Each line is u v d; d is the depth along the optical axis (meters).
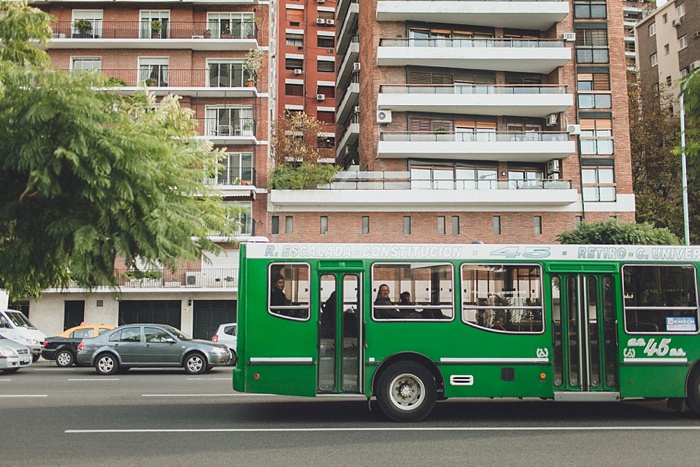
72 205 7.46
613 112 36.66
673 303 10.76
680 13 50.06
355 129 40.94
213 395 13.83
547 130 36.66
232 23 36.69
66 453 8.09
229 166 35.88
